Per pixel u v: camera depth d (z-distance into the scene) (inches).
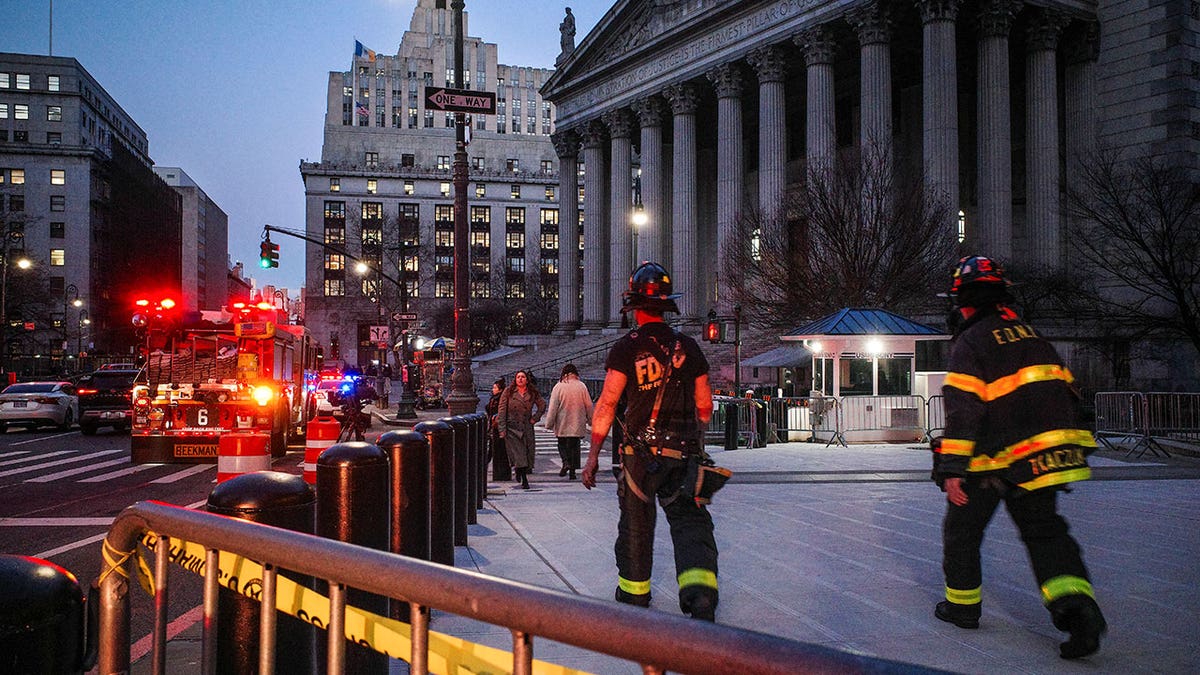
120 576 102.0
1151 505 386.0
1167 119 1502.2
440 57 5300.2
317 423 331.0
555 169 5280.5
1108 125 1592.0
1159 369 1346.0
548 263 5059.1
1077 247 1422.2
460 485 293.9
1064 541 169.5
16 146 3777.1
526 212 5068.9
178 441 586.2
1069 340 1350.9
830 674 41.4
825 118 1684.3
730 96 1937.7
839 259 1200.8
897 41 1812.3
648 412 181.5
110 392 879.1
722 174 1931.6
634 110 2247.8
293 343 711.7
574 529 328.8
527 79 5600.4
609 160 2630.4
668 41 2080.5
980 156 1541.6
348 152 4955.7
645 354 181.5
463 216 773.3
